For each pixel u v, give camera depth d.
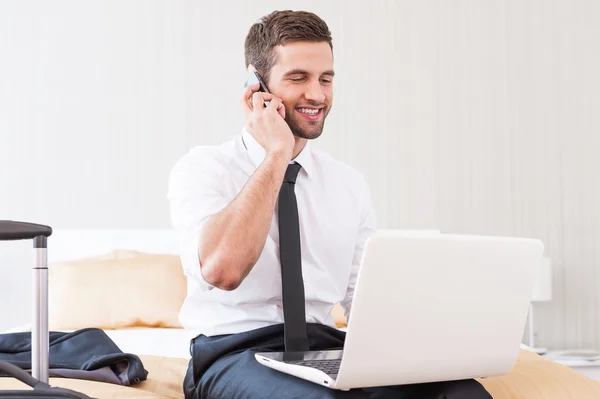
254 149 1.71
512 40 4.08
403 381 1.26
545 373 1.74
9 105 3.83
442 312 1.24
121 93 3.87
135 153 3.87
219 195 1.65
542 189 4.07
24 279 3.71
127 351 2.64
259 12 3.95
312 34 1.64
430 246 1.19
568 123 4.09
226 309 1.63
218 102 3.92
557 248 4.07
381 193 3.99
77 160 3.84
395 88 4.01
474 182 4.04
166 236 3.73
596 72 4.11
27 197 3.81
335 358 1.39
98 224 3.84
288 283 1.57
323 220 1.73
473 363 1.33
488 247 1.25
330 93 1.69
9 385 1.50
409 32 4.03
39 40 3.85
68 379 1.67
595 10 4.12
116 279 3.26
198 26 3.92
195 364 1.55
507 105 4.07
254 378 1.40
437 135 4.02
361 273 1.15
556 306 4.06
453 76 4.05
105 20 3.88
